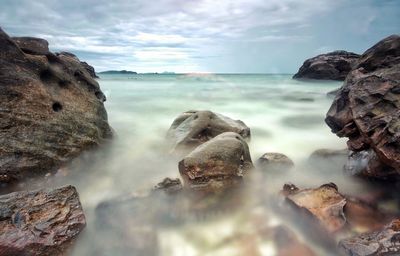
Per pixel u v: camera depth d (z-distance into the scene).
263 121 5.23
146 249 1.75
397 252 1.48
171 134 3.61
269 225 1.98
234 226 2.00
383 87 2.40
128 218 2.00
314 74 15.90
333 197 2.03
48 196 1.82
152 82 16.47
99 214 2.02
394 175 2.19
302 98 8.27
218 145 2.49
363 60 3.28
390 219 1.90
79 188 2.51
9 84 2.43
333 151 3.14
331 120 2.97
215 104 7.18
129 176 2.78
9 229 1.55
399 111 2.12
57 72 2.99
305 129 4.68
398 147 1.98
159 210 2.11
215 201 2.25
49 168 2.41
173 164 3.06
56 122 2.62
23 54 2.67
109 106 6.45
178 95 9.04
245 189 2.42
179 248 1.79
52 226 1.62
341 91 3.03
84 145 2.77
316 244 1.74
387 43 3.14
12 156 2.21
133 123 4.81
